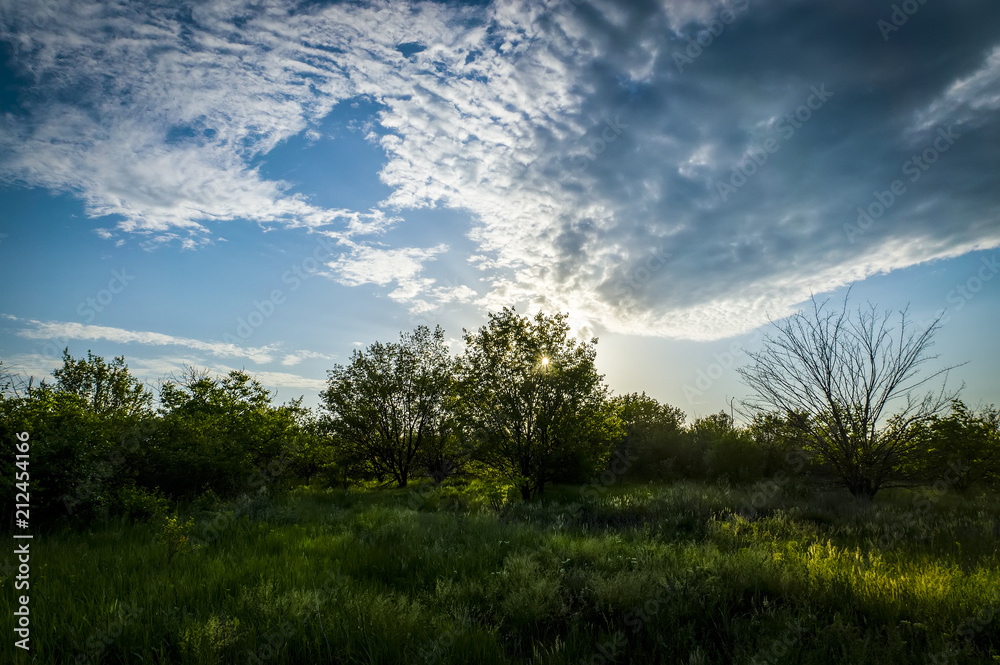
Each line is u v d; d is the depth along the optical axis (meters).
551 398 16.11
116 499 10.47
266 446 19.73
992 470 15.02
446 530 8.76
